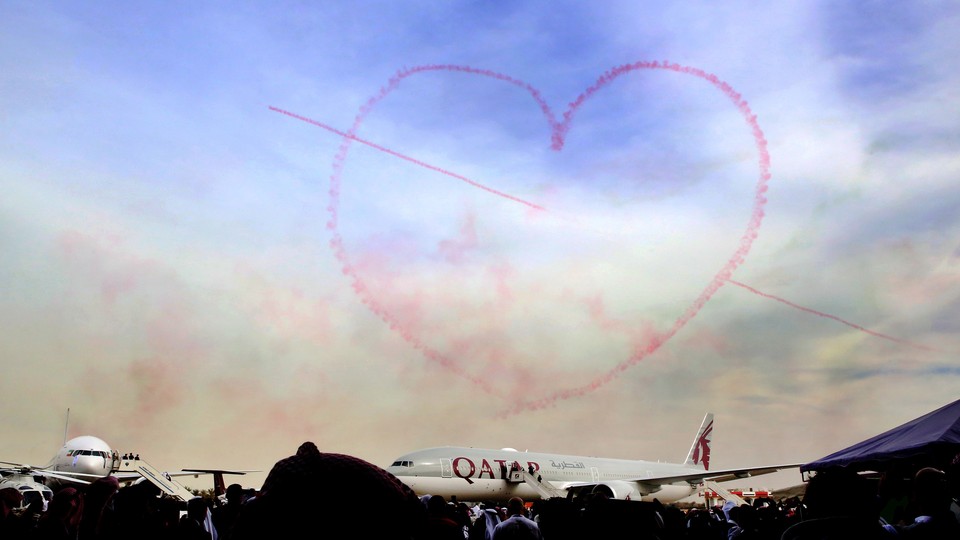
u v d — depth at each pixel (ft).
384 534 14.52
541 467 280.10
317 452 15.47
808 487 30.86
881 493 49.26
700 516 76.23
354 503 14.34
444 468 246.68
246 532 14.40
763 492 295.69
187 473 209.46
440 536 45.75
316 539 14.06
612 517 36.27
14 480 183.21
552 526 50.98
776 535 64.39
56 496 40.42
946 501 36.01
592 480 300.81
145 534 41.88
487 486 253.65
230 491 60.34
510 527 54.75
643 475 336.08
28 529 44.09
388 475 15.62
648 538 36.29
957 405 74.59
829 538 28.91
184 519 50.24
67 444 230.27
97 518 41.50
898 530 35.40
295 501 14.28
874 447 76.74
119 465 233.35
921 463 68.95
